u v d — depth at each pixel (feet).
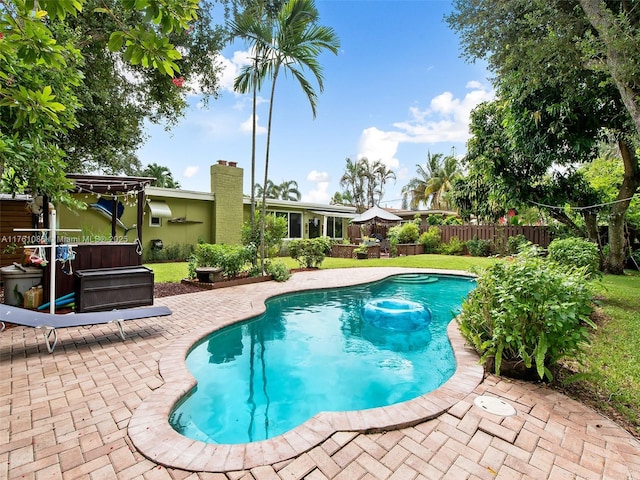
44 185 16.93
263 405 12.30
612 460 7.57
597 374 11.03
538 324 11.48
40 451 7.70
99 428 8.64
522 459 7.58
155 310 16.47
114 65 31.91
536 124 23.95
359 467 7.30
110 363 12.94
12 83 8.67
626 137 24.25
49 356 13.60
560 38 18.02
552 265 13.37
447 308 26.84
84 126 30.76
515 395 10.56
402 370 15.57
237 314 20.93
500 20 20.97
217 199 51.39
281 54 31.27
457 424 8.97
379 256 58.54
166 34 6.72
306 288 30.30
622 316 19.47
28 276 19.40
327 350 18.12
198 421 11.07
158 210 45.37
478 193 41.96
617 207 31.96
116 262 21.18
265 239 38.75
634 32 15.43
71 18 25.17
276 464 7.38
